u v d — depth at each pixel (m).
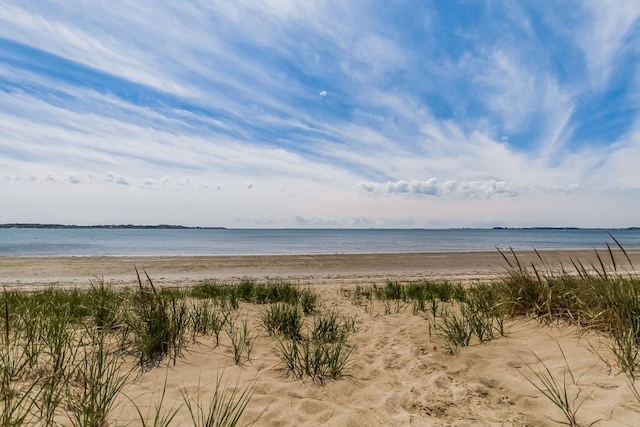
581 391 2.72
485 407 2.73
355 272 14.38
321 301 7.30
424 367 3.53
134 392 2.82
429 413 2.68
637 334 3.29
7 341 3.09
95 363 3.11
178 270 14.30
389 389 3.11
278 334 4.55
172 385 3.00
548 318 4.32
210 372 3.31
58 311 4.74
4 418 2.08
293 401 2.84
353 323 5.05
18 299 5.58
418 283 9.20
